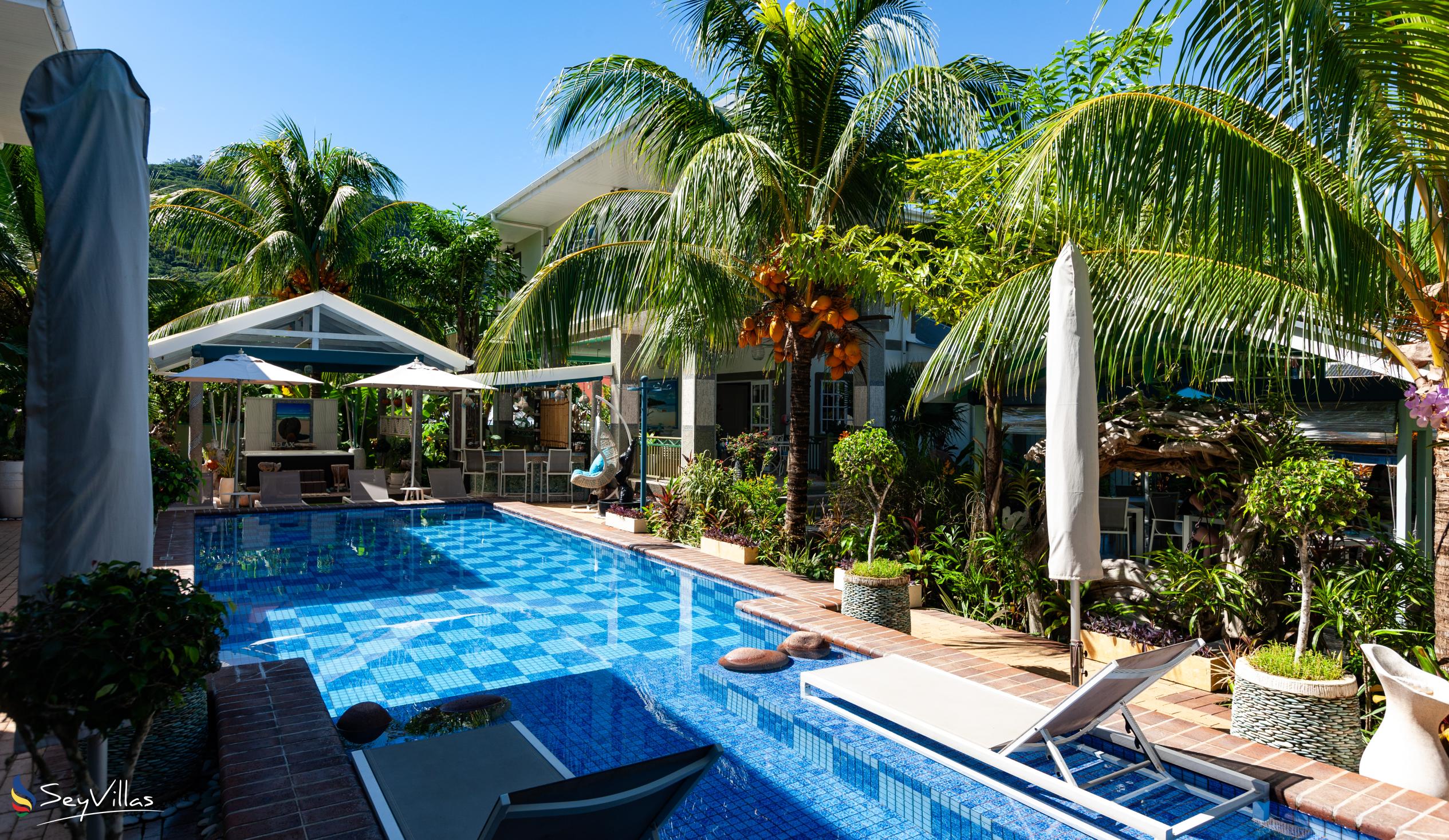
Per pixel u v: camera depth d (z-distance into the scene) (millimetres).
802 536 10891
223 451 19031
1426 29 4246
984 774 4934
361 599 9812
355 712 5688
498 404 25031
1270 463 6688
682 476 13523
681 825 4461
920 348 18531
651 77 10156
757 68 10242
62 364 3271
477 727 5715
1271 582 6992
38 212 15570
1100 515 9516
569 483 19344
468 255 24500
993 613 8750
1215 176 4566
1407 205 5105
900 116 9641
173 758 4543
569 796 2818
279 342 18109
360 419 25750
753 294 10852
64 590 2895
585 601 9773
